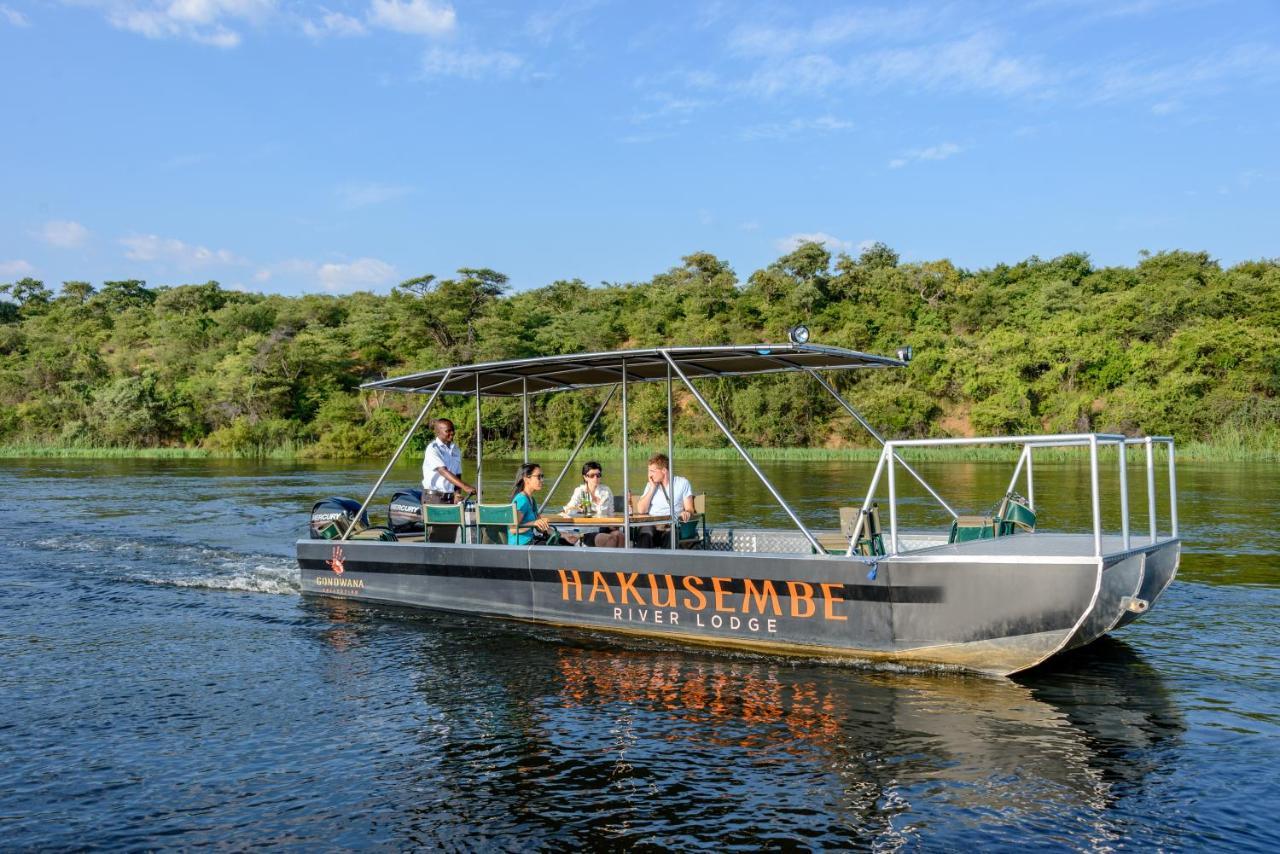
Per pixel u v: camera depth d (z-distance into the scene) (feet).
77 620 28.76
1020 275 275.59
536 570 26.48
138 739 17.90
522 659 23.24
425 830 13.96
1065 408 169.07
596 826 13.97
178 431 229.86
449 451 33.06
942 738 17.29
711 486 82.94
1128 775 15.52
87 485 90.89
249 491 82.43
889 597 21.24
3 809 14.79
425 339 278.67
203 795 15.28
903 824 13.88
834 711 18.85
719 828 13.84
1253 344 161.79
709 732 17.80
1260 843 13.11
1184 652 23.17
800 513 55.57
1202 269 228.84
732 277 285.84
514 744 17.38
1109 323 186.29
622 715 18.88
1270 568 34.73
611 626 25.21
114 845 13.56
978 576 20.22
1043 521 49.67
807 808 14.47
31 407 230.68
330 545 31.63
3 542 47.32
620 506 31.68
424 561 28.96
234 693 20.83
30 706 19.97
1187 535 43.93
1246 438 140.15
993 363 185.47
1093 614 19.29
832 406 189.37
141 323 346.95
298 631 26.84
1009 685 20.47
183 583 35.29
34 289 445.78
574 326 268.82
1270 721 18.07
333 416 219.00
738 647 23.36
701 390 190.49
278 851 13.35
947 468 112.57
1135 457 125.70
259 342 261.03
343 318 320.29
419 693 20.65
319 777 15.98
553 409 191.62
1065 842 13.25
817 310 254.27
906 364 25.96
